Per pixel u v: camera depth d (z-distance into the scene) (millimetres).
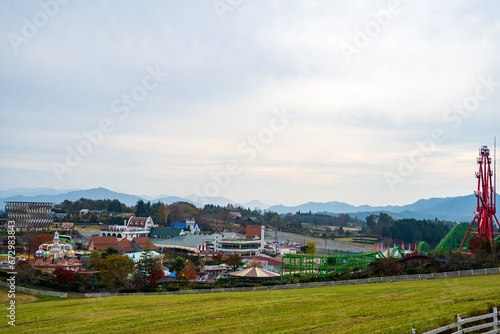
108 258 94500
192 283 98562
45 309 60906
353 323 40781
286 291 73500
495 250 83938
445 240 141875
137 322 48656
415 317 40219
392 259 87562
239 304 58219
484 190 109812
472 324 34500
